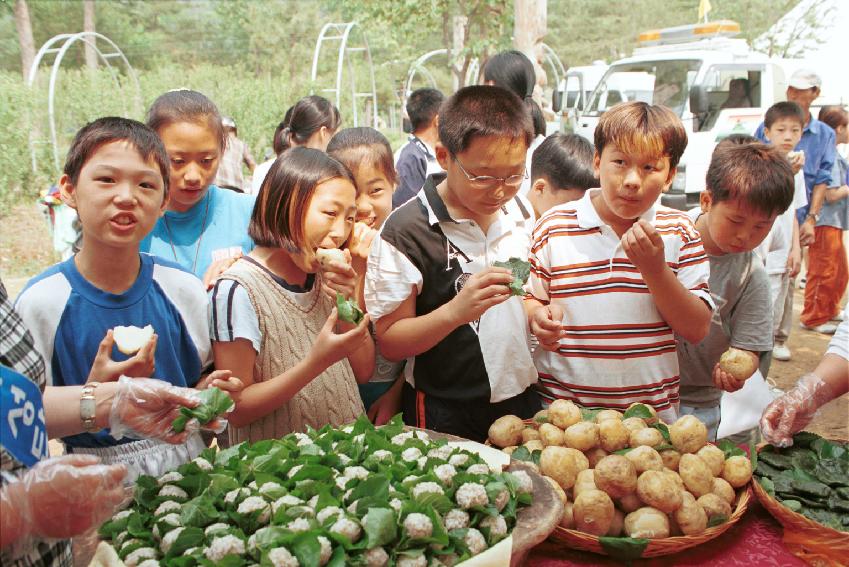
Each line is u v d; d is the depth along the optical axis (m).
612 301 2.45
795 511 1.95
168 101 2.63
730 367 2.39
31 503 1.23
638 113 2.24
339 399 2.39
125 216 1.92
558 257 2.51
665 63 10.78
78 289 2.02
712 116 9.98
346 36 16.98
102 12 35.66
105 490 1.33
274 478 1.75
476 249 2.48
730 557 1.92
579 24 42.31
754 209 2.54
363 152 3.11
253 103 18.45
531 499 1.86
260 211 2.21
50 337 1.99
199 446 2.32
